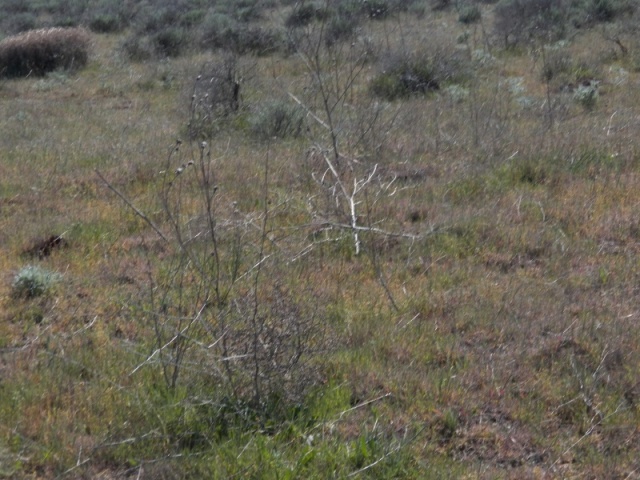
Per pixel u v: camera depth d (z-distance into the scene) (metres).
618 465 4.15
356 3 19.41
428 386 4.79
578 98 11.91
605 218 7.34
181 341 4.96
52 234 7.32
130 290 6.13
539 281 6.22
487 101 12.09
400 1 21.59
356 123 10.55
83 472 4.15
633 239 6.98
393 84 13.31
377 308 5.80
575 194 7.97
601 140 9.46
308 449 4.18
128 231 7.47
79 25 23.56
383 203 7.70
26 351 5.28
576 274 6.32
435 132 10.43
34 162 9.93
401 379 4.88
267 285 5.95
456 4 22.53
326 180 8.53
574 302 5.84
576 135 9.73
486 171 8.67
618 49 15.64
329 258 6.67
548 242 6.89
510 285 6.13
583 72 13.88
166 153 10.07
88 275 6.50
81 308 5.91
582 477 4.10
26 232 7.39
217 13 23.11
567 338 5.27
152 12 24.38
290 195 8.03
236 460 4.10
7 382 4.88
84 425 4.47
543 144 9.34
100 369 5.03
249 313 4.90
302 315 5.24
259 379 4.57
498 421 4.55
